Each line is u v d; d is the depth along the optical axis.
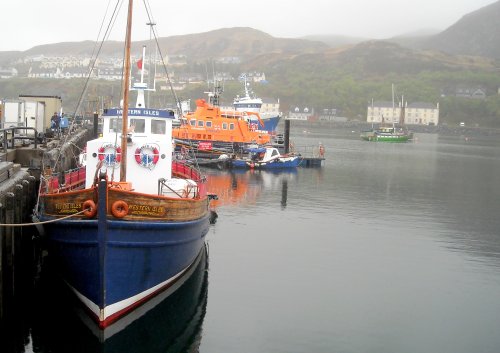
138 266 13.23
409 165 62.12
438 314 15.80
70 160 31.22
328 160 64.19
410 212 31.91
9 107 31.70
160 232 13.43
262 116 68.31
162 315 15.05
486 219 30.41
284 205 32.47
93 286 12.87
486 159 75.62
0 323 12.47
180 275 16.11
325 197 36.09
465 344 13.82
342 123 186.12
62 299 15.39
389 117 198.62
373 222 28.53
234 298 16.36
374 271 19.77
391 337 14.10
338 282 18.33
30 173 20.38
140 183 15.77
